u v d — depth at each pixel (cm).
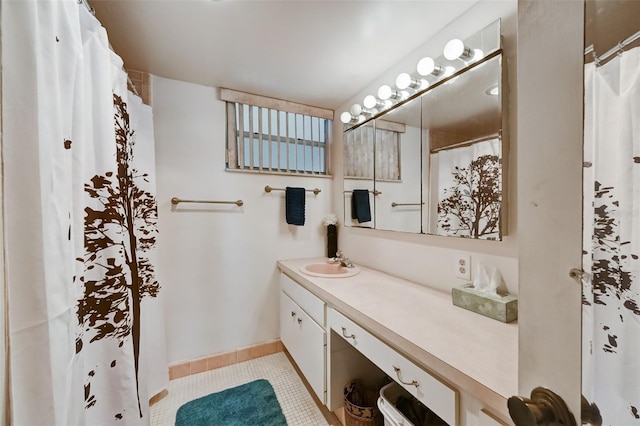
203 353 189
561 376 35
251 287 203
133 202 136
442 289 132
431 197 134
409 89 147
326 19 121
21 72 53
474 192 113
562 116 34
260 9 114
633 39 33
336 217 225
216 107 190
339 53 148
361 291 133
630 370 32
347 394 139
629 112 33
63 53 68
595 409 33
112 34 130
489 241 110
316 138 226
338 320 125
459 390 72
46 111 58
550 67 35
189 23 123
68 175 67
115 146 95
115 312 93
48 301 57
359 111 182
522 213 39
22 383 52
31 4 55
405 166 151
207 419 144
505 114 103
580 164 33
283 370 189
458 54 111
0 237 50
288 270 187
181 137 180
